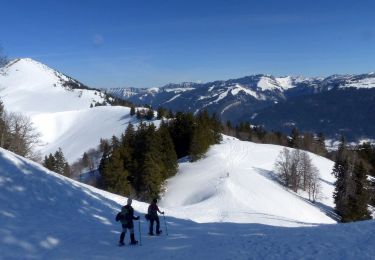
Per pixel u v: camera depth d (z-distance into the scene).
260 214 50.09
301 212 73.06
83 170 127.88
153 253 16.62
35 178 26.86
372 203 84.75
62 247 17.64
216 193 71.06
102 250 17.38
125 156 83.19
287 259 14.23
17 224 20.39
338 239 16.45
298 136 159.88
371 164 130.62
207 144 106.94
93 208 27.33
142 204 35.66
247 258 14.74
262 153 116.00
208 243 17.94
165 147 88.69
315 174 92.19
